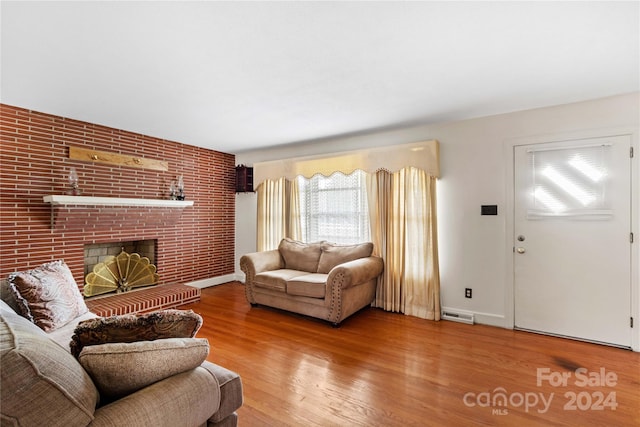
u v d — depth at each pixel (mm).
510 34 1805
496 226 3279
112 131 3764
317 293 3387
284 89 2607
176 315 1315
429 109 3104
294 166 4617
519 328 3178
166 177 4375
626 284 2713
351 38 1848
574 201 2910
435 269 3518
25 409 815
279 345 2832
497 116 3271
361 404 1945
